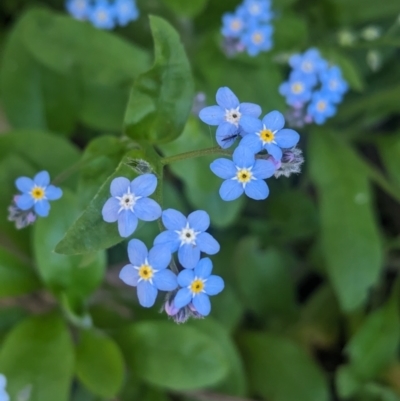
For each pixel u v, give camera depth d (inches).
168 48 5.1
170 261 4.4
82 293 6.3
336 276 7.2
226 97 4.4
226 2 7.9
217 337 6.8
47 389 6.0
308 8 8.2
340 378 7.3
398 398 7.3
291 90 6.9
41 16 6.9
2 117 7.4
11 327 6.7
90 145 5.4
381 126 9.1
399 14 7.8
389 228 8.8
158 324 6.3
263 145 4.2
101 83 7.0
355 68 7.9
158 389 6.9
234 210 7.2
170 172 8.3
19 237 6.5
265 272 7.7
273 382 7.3
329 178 7.4
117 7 7.5
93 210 4.3
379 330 7.3
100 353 6.2
